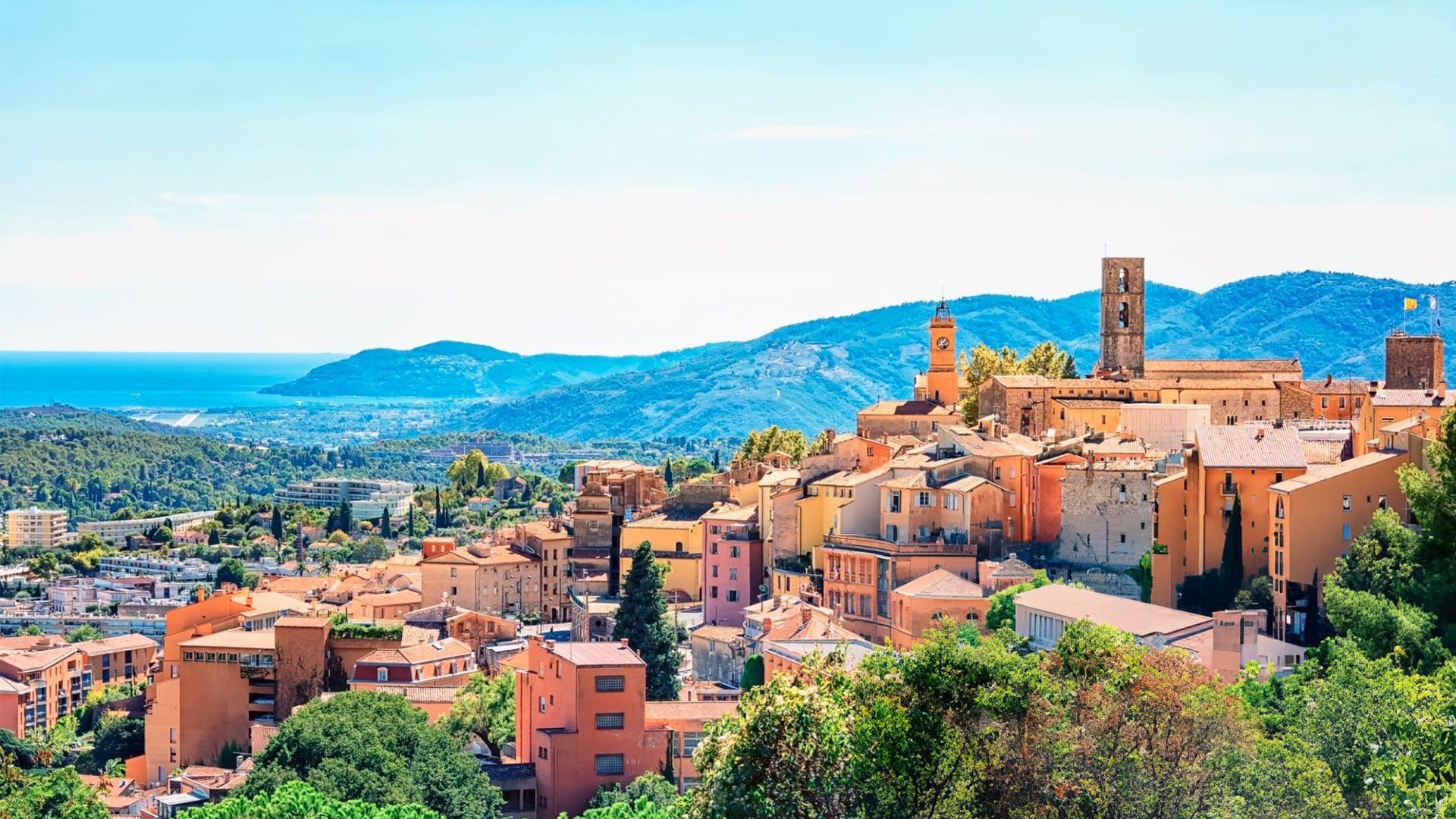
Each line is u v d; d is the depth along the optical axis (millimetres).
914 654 164375
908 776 150375
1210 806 153625
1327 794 153000
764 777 146250
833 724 147250
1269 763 155500
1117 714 159375
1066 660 169750
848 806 148375
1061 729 156375
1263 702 189500
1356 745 158625
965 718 157500
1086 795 152500
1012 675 159500
